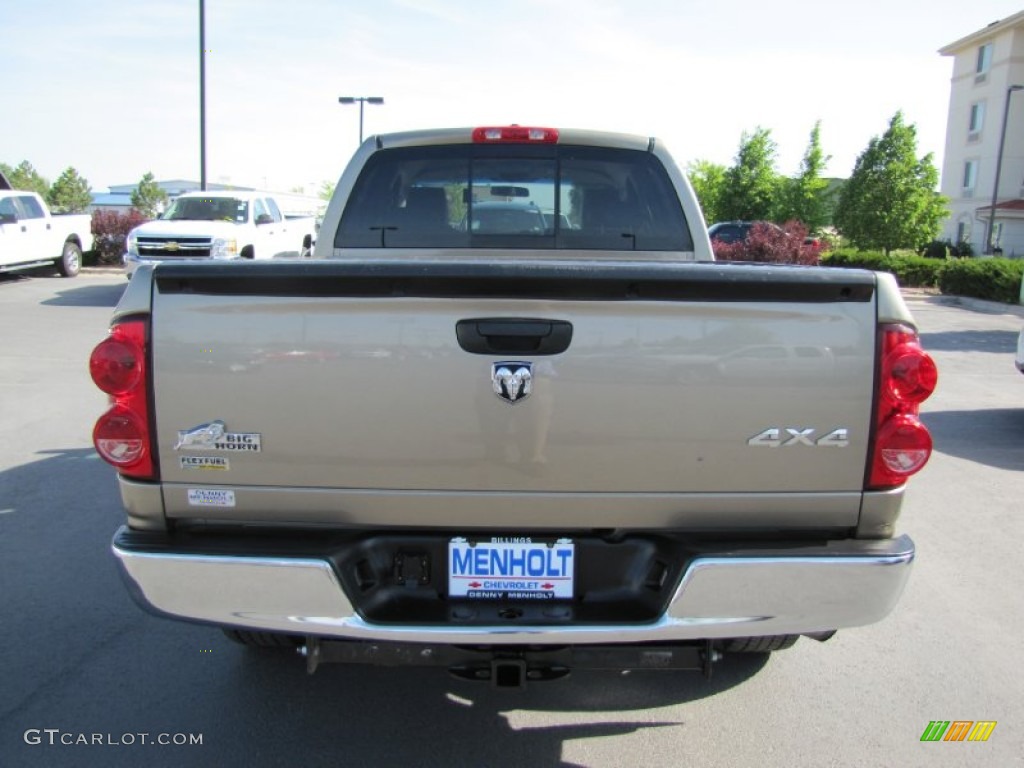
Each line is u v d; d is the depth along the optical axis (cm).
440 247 435
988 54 4659
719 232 2417
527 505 250
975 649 379
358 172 432
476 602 260
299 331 242
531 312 241
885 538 255
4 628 382
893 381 244
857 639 388
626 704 330
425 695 334
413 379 242
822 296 242
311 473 249
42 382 902
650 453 246
